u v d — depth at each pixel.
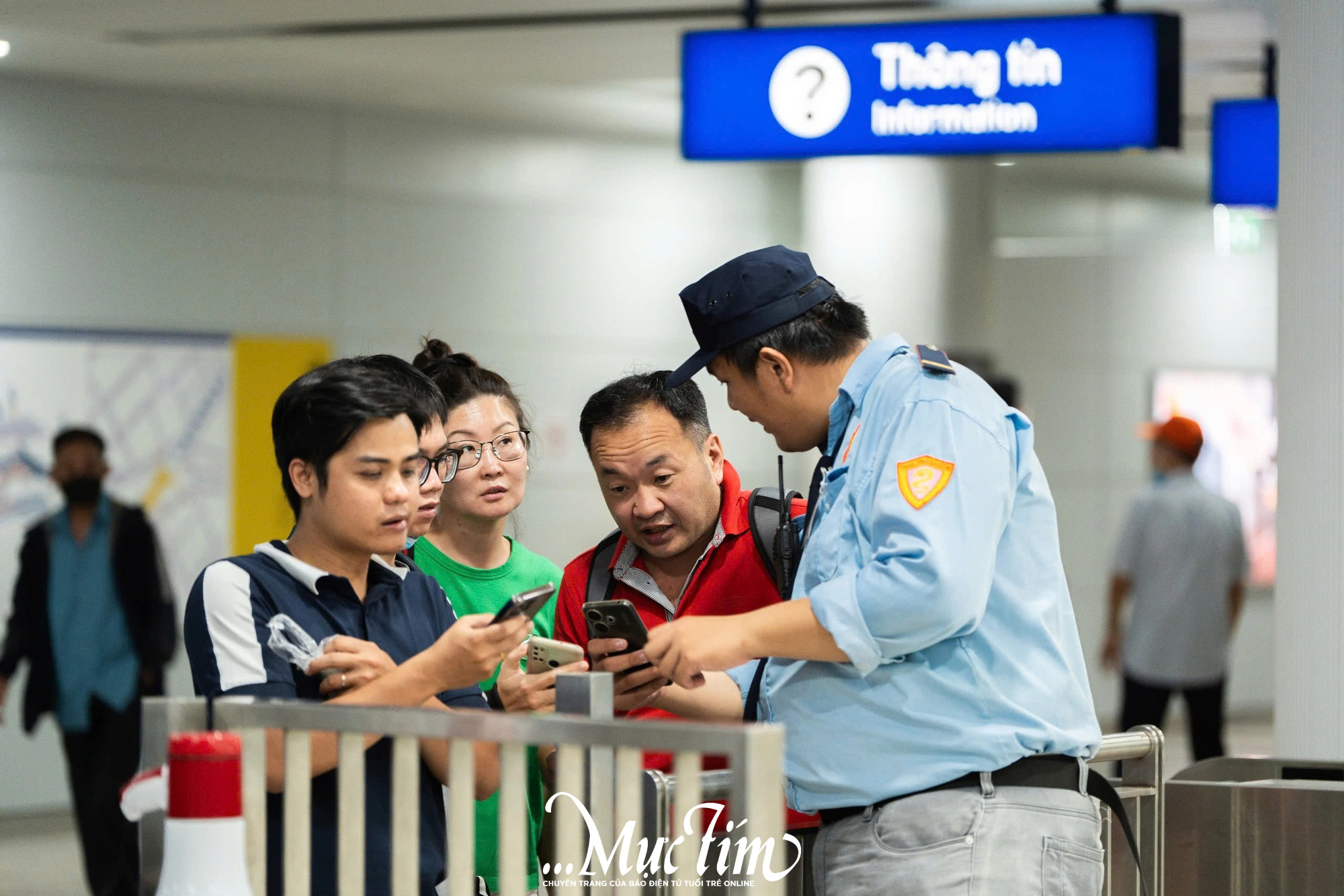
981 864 2.95
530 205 12.24
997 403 3.14
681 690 3.38
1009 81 6.55
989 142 6.57
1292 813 3.96
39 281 10.44
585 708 2.61
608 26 8.80
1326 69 5.26
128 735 9.20
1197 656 10.73
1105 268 15.11
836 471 3.18
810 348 3.22
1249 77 9.93
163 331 10.78
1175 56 6.46
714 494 3.88
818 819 3.61
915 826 3.01
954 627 2.88
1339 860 3.89
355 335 11.55
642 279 12.71
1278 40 5.49
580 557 4.04
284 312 11.28
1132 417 15.30
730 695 3.45
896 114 6.66
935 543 2.84
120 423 10.59
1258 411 16.00
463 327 11.95
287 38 9.23
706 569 3.88
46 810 10.36
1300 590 5.30
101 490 9.40
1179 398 15.48
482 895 3.58
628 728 2.40
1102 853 3.13
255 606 2.95
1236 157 8.74
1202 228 15.80
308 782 2.72
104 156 10.66
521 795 2.55
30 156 10.43
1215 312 15.89
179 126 10.91
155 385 10.73
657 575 3.98
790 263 3.27
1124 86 6.45
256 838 2.72
